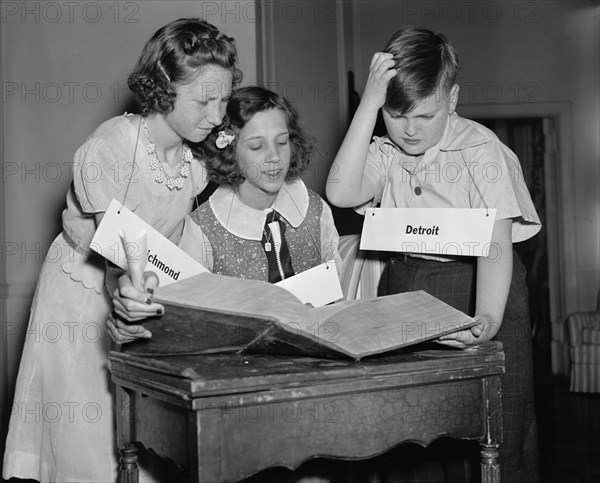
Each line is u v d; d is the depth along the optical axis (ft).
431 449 6.34
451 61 5.60
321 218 6.53
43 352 6.28
